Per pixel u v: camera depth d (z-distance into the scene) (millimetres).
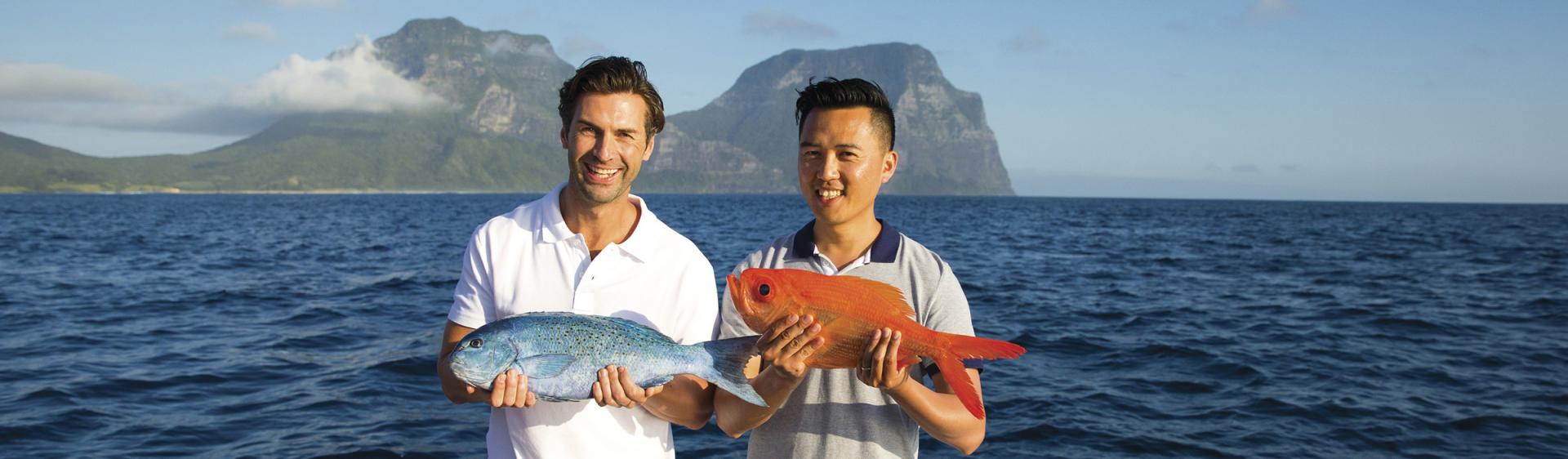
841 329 2133
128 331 10719
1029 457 5996
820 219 2693
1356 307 13516
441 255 24625
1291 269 21203
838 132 2582
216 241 31375
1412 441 6312
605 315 2445
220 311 12602
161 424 6582
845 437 2684
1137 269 20828
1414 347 9914
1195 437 6402
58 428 6434
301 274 18703
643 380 2240
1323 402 7297
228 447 6086
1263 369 8562
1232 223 57125
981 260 23375
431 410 6988
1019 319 12109
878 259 2713
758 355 2486
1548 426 6656
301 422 6648
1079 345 9906
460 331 2561
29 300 13805
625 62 2441
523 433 2479
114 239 31984
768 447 2775
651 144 2539
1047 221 58375
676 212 71688
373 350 9391
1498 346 10008
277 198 177500
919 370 2832
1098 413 6992
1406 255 26781
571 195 2535
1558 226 55781
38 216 56938
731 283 2193
